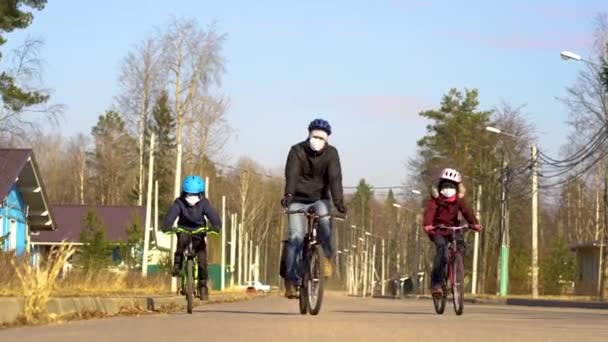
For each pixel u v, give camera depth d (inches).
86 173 5620.1
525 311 1357.0
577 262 4146.2
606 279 2679.6
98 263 2160.4
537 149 2751.0
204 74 3882.9
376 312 979.3
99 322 690.2
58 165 5910.4
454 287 868.6
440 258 877.8
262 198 5979.3
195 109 3909.9
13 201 2370.8
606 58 2915.8
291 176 746.2
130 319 735.7
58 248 759.1
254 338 510.6
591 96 3457.2
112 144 5339.6
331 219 754.2
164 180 4628.4
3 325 651.5
